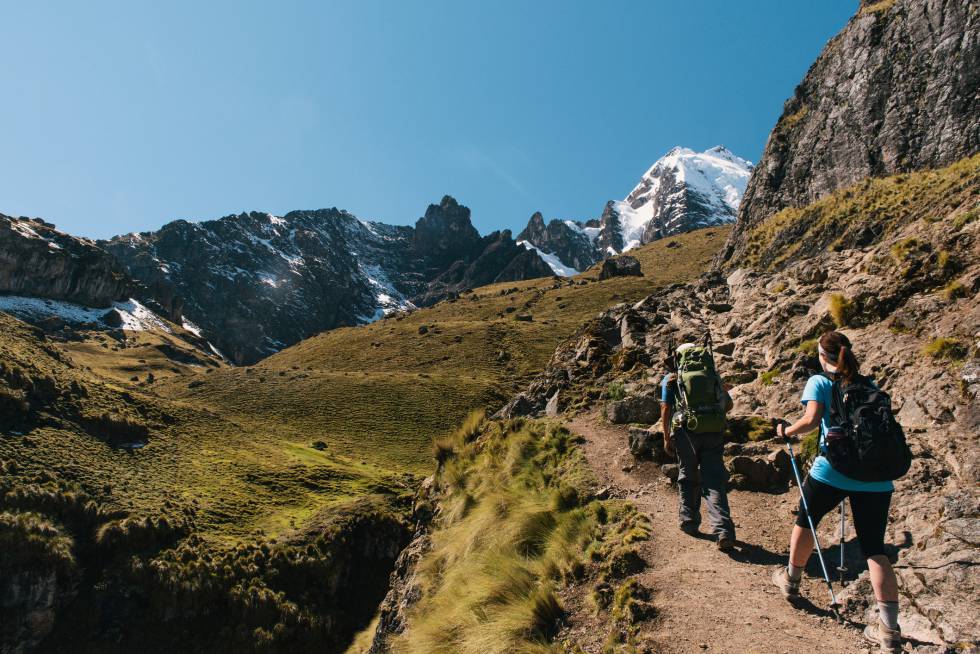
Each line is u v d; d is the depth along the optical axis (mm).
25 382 78062
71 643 46656
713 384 6590
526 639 5668
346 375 132250
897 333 9055
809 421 4621
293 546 57062
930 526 5402
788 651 4488
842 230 34969
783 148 54875
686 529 6605
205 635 48719
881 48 47312
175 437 84812
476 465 10664
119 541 52438
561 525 7434
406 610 8594
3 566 47094
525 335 154500
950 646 4207
